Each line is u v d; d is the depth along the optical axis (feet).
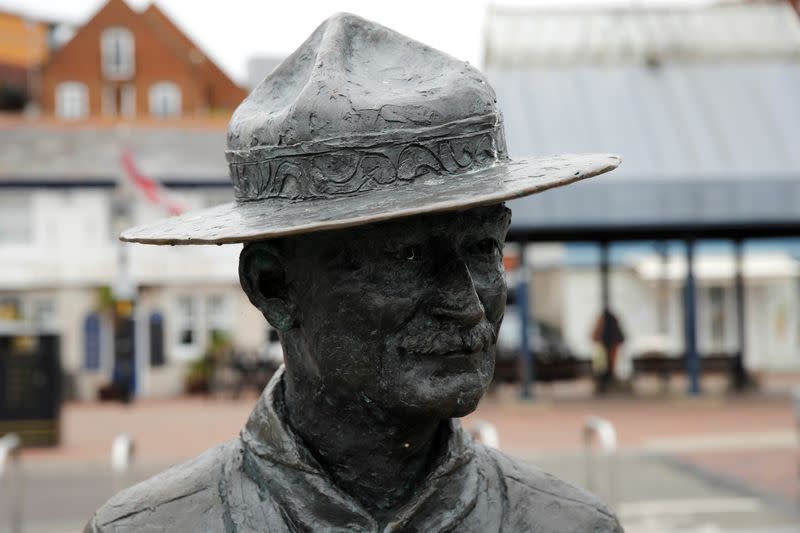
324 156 5.83
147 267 92.73
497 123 6.05
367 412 6.12
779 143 61.11
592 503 6.81
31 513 34.60
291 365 6.29
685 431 50.75
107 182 92.63
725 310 105.09
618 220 58.90
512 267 98.63
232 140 6.36
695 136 61.05
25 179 92.48
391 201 5.53
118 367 85.40
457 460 6.25
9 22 157.38
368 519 6.06
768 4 68.03
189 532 6.30
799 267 90.48
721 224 59.88
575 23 66.03
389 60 6.07
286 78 6.35
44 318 93.45
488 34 65.41
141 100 137.90
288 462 6.14
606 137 61.11
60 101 137.69
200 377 89.92
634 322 112.06
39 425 52.16
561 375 70.38
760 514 32.35
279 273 6.19
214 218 6.04
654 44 64.80
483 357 5.94
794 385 78.33
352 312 5.85
